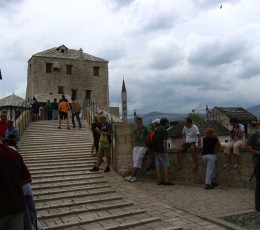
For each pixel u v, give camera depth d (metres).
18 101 41.81
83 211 7.80
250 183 9.98
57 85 55.78
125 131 12.17
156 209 8.00
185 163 11.50
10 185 4.17
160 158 10.90
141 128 11.46
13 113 17.67
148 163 12.00
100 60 60.25
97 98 59.16
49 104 27.17
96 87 59.25
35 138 16.41
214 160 10.28
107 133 12.00
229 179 10.43
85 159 13.27
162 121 11.01
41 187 9.72
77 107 19.17
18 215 4.19
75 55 58.19
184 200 8.78
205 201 8.63
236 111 45.94
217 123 44.00
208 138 10.40
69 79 56.88
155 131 10.95
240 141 10.19
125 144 12.10
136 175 12.12
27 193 5.36
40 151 14.16
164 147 10.77
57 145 15.27
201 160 11.02
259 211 7.60
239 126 10.37
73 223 6.98
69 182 10.51
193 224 6.92
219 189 10.14
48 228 6.71
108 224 7.02
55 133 17.62
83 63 58.41
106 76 60.50
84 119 23.00
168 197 9.13
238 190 9.89
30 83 55.53
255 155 7.81
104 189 9.95
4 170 4.19
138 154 11.36
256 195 7.67
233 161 10.31
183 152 11.55
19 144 15.17
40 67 54.88
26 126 19.00
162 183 10.95
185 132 11.48
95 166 12.08
